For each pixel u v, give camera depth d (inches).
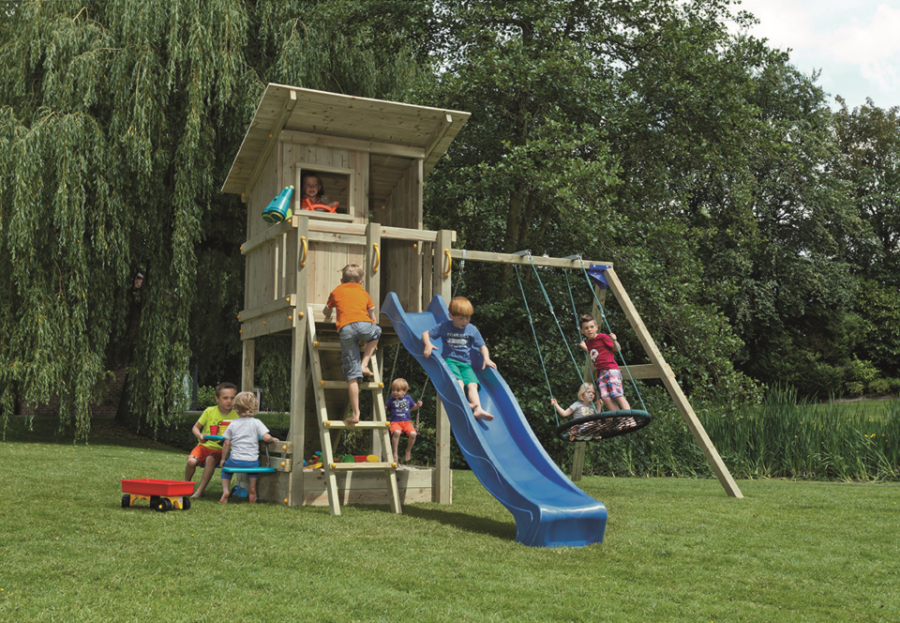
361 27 647.1
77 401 546.6
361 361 285.7
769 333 1331.2
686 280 641.6
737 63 652.1
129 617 119.6
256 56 634.2
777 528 233.0
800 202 1310.3
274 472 286.5
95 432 699.4
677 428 540.4
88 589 135.4
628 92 611.8
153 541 182.2
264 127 318.0
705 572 167.8
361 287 289.4
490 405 276.8
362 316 279.6
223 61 564.1
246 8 611.5
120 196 549.3
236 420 279.7
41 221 533.0
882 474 454.9
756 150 805.9
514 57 587.8
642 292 604.1
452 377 259.8
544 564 171.9
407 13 637.3
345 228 307.1
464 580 153.0
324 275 305.4
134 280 657.6
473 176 601.6
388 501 292.8
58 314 538.6
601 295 386.3
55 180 532.4
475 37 627.2
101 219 540.4
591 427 257.9
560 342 647.8
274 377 674.8
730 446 513.7
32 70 558.3
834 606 140.9
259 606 128.4
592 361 358.6
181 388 591.5
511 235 676.7
